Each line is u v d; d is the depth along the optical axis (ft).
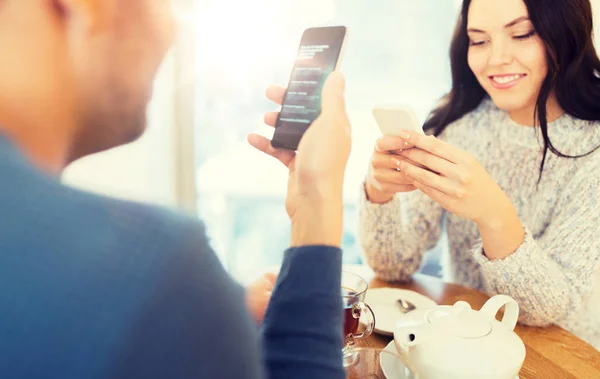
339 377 1.28
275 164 7.91
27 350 0.73
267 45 6.90
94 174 5.99
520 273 3.06
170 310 0.82
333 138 1.67
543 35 3.57
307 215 1.55
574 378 2.50
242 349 0.93
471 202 3.01
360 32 7.46
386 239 3.72
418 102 7.70
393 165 3.31
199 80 6.84
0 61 0.86
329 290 1.34
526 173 4.12
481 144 4.38
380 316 3.00
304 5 6.79
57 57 0.90
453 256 4.42
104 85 0.97
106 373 0.75
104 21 0.93
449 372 2.12
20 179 0.81
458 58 4.25
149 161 6.51
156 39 1.01
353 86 7.62
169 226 0.88
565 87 3.76
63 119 0.95
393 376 2.34
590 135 3.85
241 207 8.09
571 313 3.34
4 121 0.88
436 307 2.49
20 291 0.75
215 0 6.48
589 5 3.53
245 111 7.36
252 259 7.93
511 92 3.88
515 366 2.15
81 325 0.76
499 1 3.63
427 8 7.38
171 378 0.82
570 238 3.39
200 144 7.24
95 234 0.81
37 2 0.87
